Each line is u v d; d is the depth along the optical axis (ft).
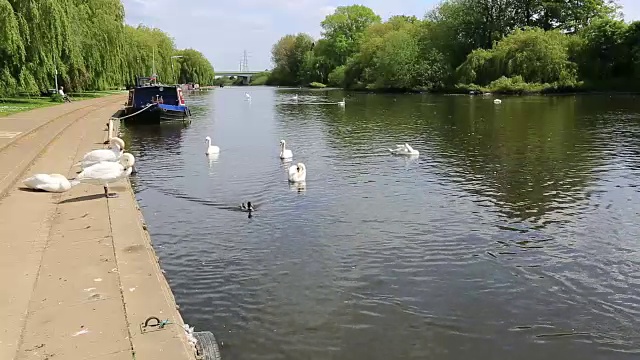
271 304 29.53
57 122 102.01
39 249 30.66
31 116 108.47
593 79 234.99
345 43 405.39
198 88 411.54
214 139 99.30
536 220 44.27
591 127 106.73
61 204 41.27
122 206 40.63
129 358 19.21
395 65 288.10
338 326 27.12
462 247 38.11
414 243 38.99
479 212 46.78
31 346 19.93
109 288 25.16
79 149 72.23
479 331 26.68
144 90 135.23
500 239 39.73
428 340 25.85
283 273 33.71
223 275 33.47
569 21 278.46
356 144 89.97
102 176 42.24
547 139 90.89
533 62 231.30
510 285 31.83
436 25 292.61
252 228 42.70
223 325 27.20
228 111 172.96
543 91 226.17
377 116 143.84
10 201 41.86
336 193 54.13
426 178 61.05
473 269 34.22
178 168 69.36
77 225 35.53
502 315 28.27
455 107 169.58
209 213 47.19
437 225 43.16
